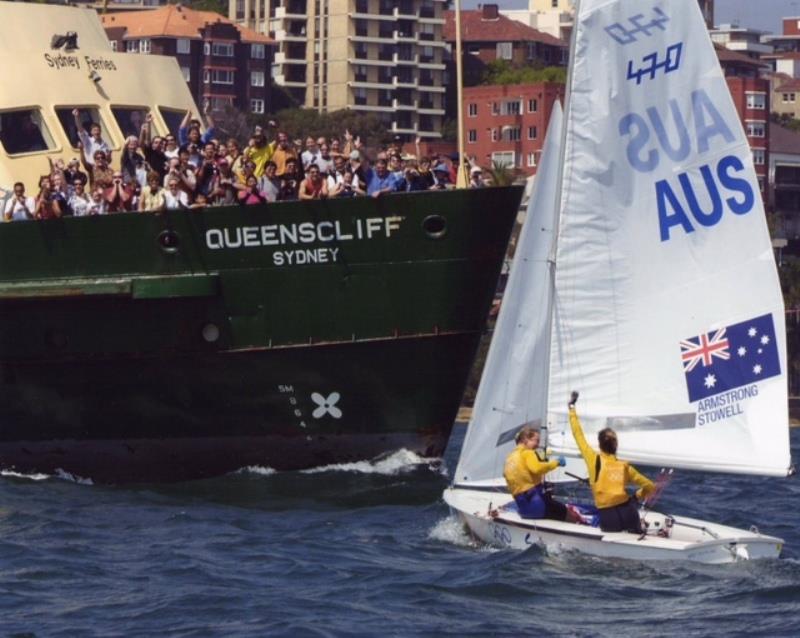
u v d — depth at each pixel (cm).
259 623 3847
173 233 5812
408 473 5997
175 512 5453
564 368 4444
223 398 5978
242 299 5844
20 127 6475
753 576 4188
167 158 6075
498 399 4703
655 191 4391
